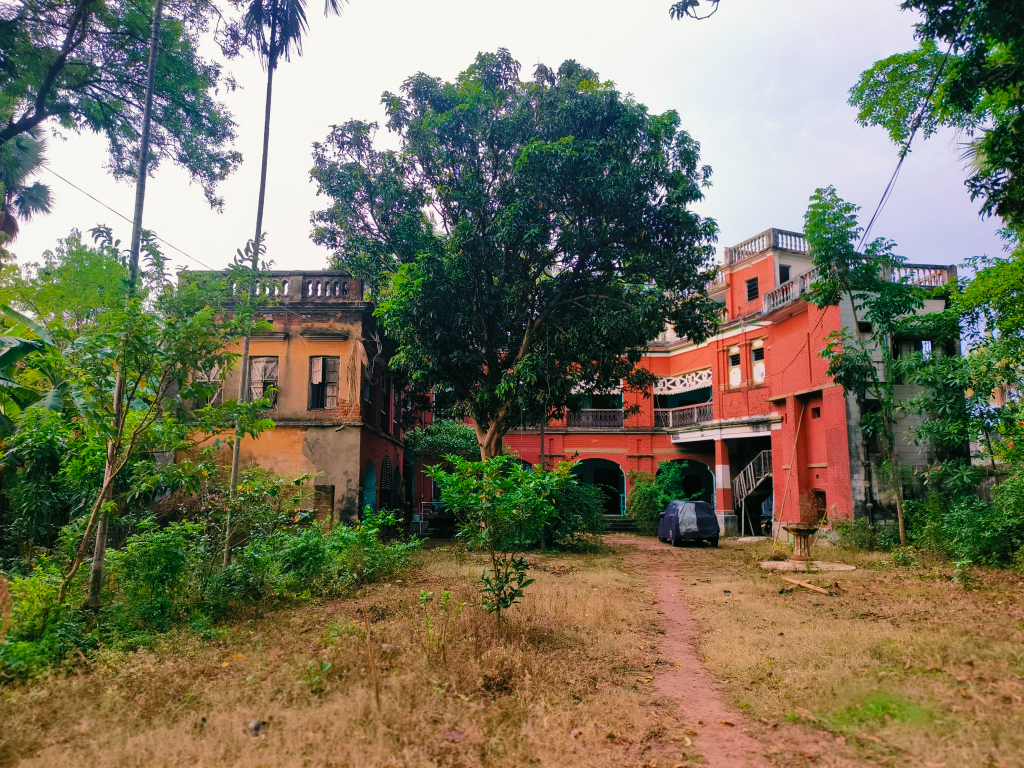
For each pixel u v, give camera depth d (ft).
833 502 57.47
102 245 23.08
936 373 47.83
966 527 40.34
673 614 28.68
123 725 14.12
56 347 27.86
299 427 52.60
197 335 22.68
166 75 48.70
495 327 56.29
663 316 51.65
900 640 20.49
